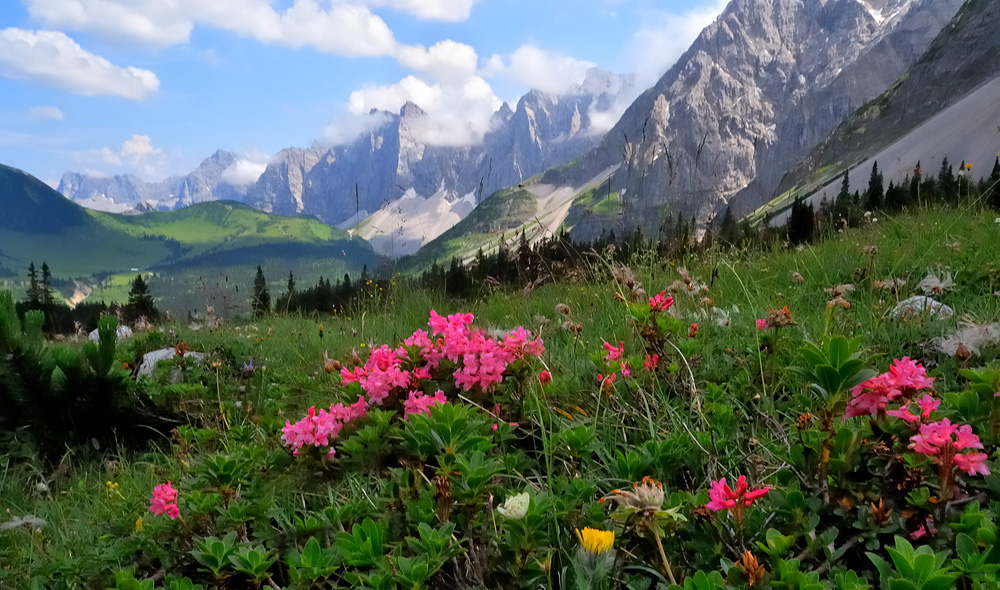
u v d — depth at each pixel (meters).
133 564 2.36
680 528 1.80
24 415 4.96
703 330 4.31
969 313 3.99
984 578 1.34
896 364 1.90
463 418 2.22
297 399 4.79
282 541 2.21
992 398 1.96
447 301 9.03
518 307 7.14
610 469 2.49
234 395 5.66
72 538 3.17
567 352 4.17
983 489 1.78
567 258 8.48
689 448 2.49
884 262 6.21
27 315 5.20
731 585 1.52
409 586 1.59
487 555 1.78
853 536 1.77
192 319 11.23
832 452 1.88
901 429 1.83
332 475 2.78
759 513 1.79
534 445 2.88
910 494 1.67
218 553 1.95
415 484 2.15
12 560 2.96
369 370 3.18
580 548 1.52
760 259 8.15
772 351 3.24
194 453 4.22
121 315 14.68
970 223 7.80
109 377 5.25
